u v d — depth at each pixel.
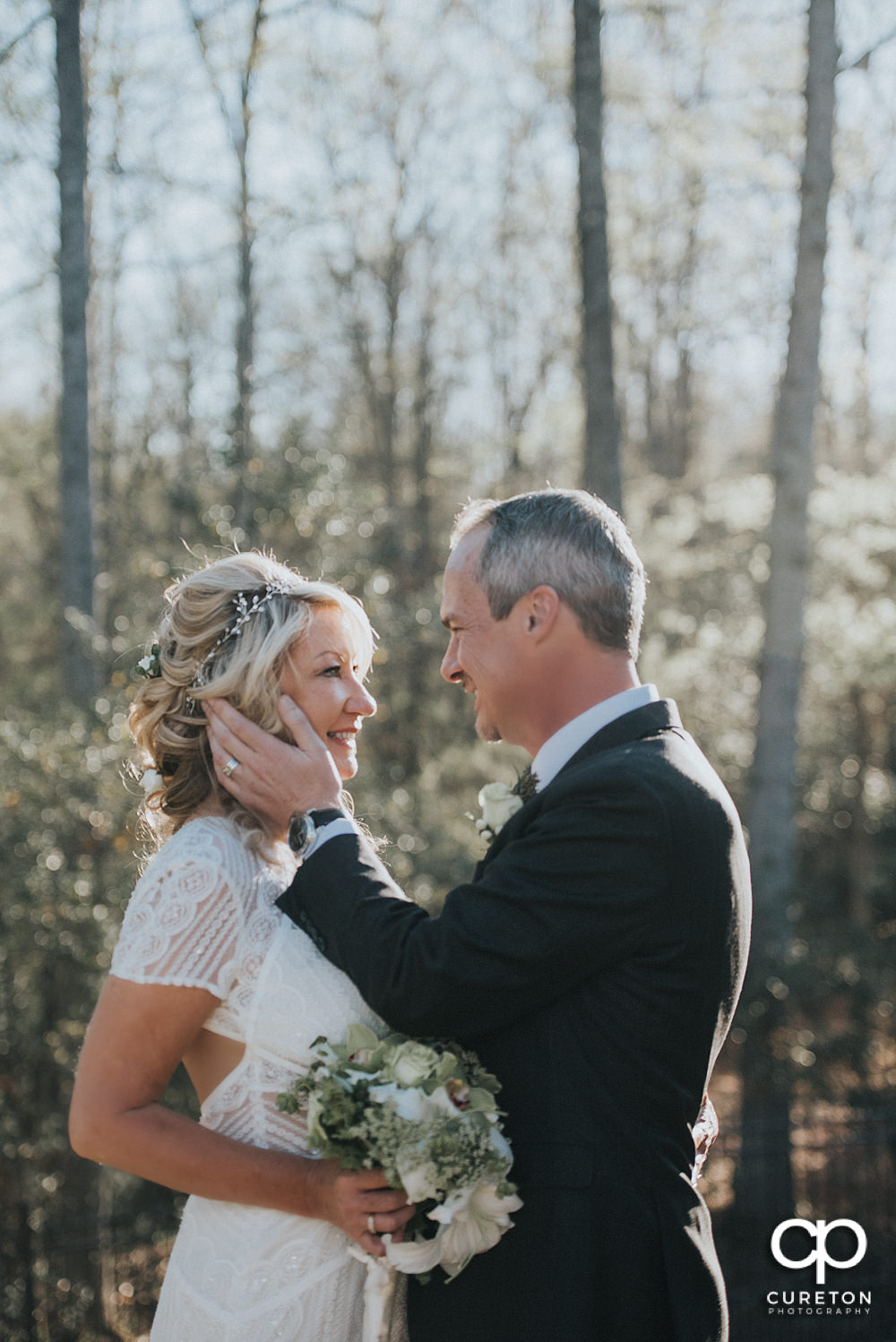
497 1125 1.60
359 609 2.02
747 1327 5.74
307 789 1.83
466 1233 1.59
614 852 1.58
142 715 2.00
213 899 1.72
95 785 6.21
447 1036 1.63
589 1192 1.58
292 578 2.01
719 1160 7.93
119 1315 5.77
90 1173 6.82
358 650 2.00
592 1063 1.62
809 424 8.39
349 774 2.03
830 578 12.58
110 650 7.15
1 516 15.59
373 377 15.99
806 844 14.54
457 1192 1.53
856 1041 8.14
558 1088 1.62
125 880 6.12
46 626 14.08
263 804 1.85
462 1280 1.65
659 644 10.59
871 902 13.31
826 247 8.31
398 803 7.33
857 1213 6.53
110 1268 6.32
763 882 8.36
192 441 13.91
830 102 8.23
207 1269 1.77
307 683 1.94
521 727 1.85
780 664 8.42
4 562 15.91
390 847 6.87
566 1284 1.55
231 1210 1.78
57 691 11.73
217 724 1.88
